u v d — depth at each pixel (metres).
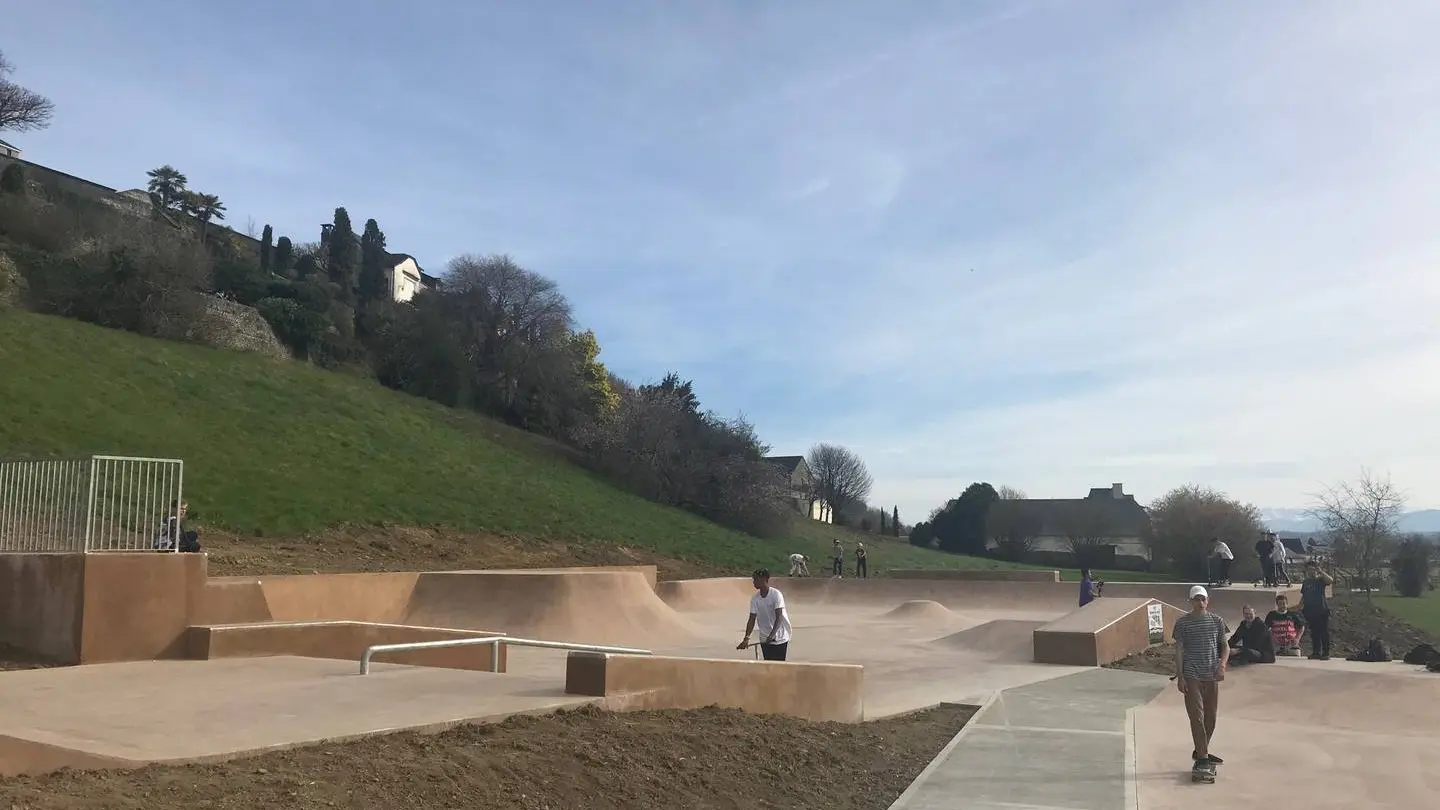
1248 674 13.05
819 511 84.88
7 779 4.87
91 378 31.47
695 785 6.52
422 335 51.75
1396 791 8.02
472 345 54.06
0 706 7.00
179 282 40.28
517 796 5.55
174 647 11.06
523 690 7.85
